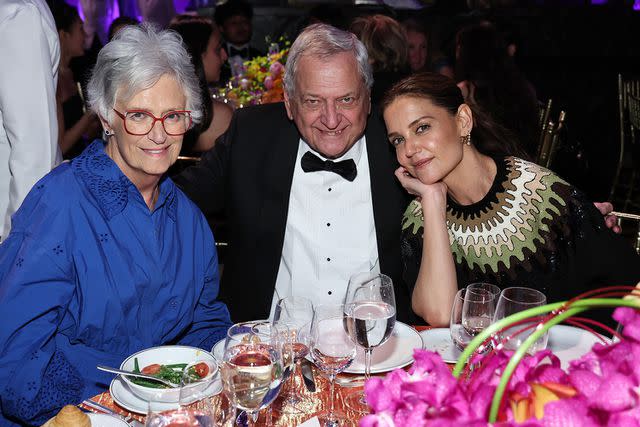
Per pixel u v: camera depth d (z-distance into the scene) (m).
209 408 1.21
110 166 1.84
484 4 7.73
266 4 8.74
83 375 1.73
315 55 2.13
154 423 1.14
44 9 2.75
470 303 1.57
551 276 2.11
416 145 2.04
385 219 2.37
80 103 4.69
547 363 1.05
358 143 2.44
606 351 1.00
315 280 2.45
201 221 2.05
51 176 1.82
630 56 7.27
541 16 7.37
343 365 1.43
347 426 1.38
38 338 1.66
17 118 2.59
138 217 1.83
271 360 1.28
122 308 1.80
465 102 2.19
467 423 0.86
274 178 2.41
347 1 8.47
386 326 1.47
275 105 2.53
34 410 1.63
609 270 2.11
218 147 2.53
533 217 2.09
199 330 2.04
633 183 5.66
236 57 5.49
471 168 2.13
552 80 7.42
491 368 0.98
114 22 5.03
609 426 0.90
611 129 7.11
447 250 2.10
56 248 1.71
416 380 0.98
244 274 2.45
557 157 4.43
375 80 2.59
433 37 6.97
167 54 1.78
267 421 1.40
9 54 2.57
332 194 2.42
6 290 1.67
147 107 1.76
